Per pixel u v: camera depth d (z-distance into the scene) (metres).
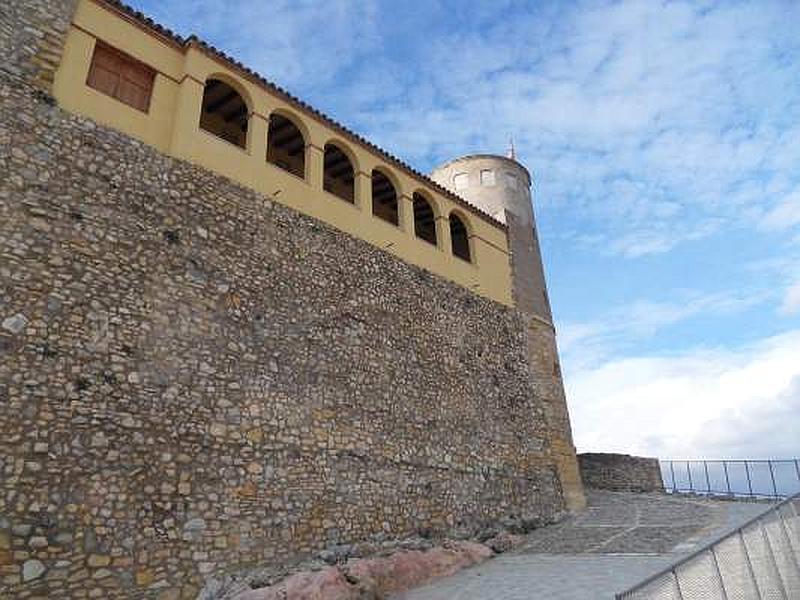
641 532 15.64
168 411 10.68
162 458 10.33
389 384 15.16
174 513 10.16
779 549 9.65
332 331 14.32
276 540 11.35
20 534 8.55
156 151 12.54
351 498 13.00
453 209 20.89
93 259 10.66
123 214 11.41
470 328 18.86
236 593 10.11
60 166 10.88
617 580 11.04
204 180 13.10
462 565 13.73
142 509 9.82
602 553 13.85
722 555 7.84
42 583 8.53
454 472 15.83
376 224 17.12
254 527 11.12
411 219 18.58
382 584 11.77
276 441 12.09
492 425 17.81
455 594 11.48
